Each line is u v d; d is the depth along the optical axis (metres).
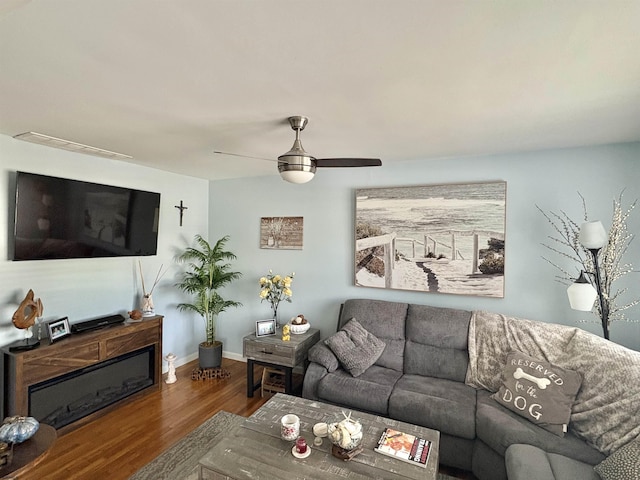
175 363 4.02
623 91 1.71
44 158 2.75
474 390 2.54
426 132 2.40
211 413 2.96
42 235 2.64
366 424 2.01
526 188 2.92
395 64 1.44
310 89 1.69
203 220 4.40
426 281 3.23
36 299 2.63
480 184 3.03
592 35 1.22
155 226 3.61
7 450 1.49
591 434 1.86
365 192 3.48
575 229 2.76
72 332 2.82
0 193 2.50
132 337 3.14
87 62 1.44
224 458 1.69
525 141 2.61
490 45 1.29
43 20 1.13
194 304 4.09
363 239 3.50
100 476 2.16
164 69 1.50
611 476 1.52
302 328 3.50
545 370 2.23
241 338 4.27
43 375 2.48
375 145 2.76
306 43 1.29
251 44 1.30
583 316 2.73
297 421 1.90
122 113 2.04
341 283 3.68
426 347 2.93
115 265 3.34
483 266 3.02
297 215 3.90
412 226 3.29
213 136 2.49
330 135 2.48
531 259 2.90
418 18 1.13
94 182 3.12
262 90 1.71
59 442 2.51
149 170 3.67
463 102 1.86
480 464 2.10
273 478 1.56
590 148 2.72
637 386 1.83
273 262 4.05
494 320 2.78
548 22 1.15
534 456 1.75
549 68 1.48
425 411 2.29
